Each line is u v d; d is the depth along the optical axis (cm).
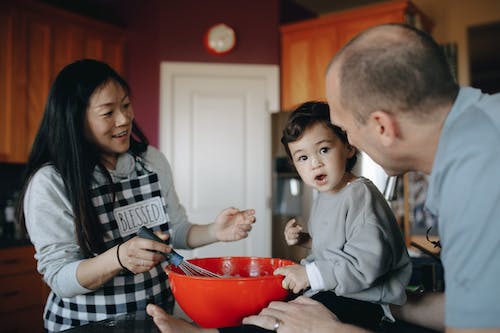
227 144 374
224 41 371
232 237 124
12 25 301
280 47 381
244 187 372
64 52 335
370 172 156
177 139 372
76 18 340
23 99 308
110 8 398
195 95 375
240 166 373
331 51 357
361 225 97
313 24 362
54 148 108
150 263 91
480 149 62
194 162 372
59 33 331
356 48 72
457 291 62
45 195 105
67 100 107
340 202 104
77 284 95
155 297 115
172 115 372
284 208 349
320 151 106
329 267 90
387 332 94
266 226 368
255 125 375
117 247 93
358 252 92
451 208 63
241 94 376
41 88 318
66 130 108
